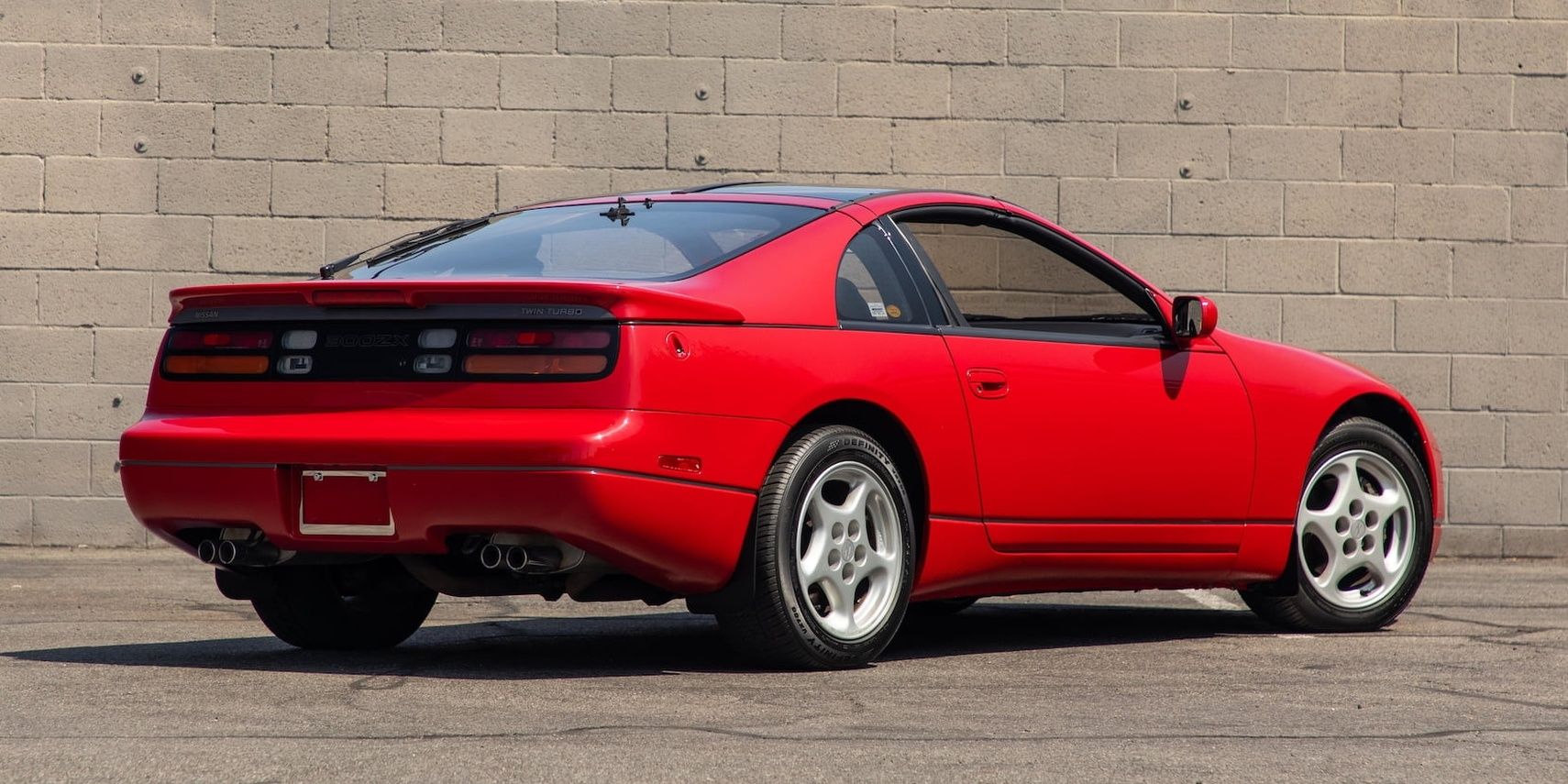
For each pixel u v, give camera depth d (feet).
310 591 26.94
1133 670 25.32
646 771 17.20
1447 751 18.90
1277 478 30.17
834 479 24.67
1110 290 29.07
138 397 47.39
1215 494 29.30
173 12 47.39
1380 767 17.95
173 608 34.37
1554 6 49.21
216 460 23.71
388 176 47.65
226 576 26.76
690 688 22.86
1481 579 43.11
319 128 47.55
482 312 22.77
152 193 47.34
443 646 28.48
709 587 23.71
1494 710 21.80
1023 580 27.53
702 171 48.11
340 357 23.36
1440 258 49.08
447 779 16.75
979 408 26.27
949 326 26.48
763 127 48.11
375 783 16.57
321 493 23.27
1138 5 48.47
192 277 47.42
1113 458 27.94
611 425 22.06
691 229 25.55
